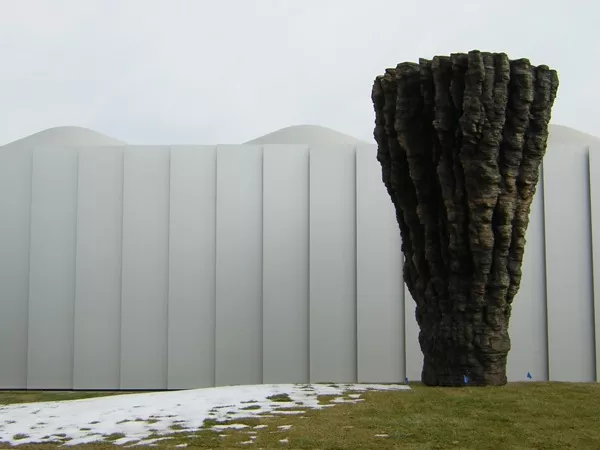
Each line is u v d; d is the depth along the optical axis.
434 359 16.12
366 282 22.88
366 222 23.03
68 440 11.27
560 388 14.73
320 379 22.77
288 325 23.06
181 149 23.56
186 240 23.34
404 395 14.05
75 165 23.86
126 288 23.30
